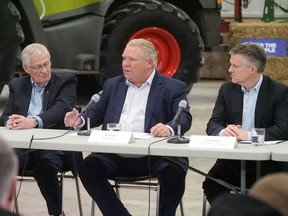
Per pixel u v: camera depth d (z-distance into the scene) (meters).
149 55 5.19
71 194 6.63
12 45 10.04
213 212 2.04
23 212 5.98
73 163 5.29
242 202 1.98
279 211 1.97
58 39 10.72
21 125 5.29
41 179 5.24
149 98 5.21
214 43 12.34
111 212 4.94
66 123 5.14
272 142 4.75
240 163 4.91
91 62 10.91
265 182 2.02
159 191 4.92
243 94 5.19
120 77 5.37
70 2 10.79
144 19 11.19
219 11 12.30
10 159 2.21
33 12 10.43
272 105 5.09
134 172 5.06
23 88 5.73
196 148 4.41
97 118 5.31
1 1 9.93
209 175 4.97
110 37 11.07
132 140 4.64
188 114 5.20
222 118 5.22
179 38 11.48
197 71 11.69
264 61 5.10
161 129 4.90
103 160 5.03
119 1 11.59
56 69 10.73
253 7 16.05
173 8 11.38
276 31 13.94
